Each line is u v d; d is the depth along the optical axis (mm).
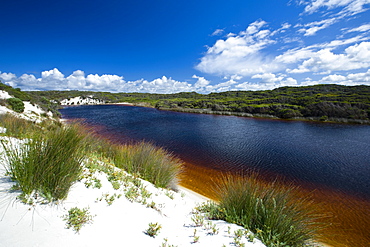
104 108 58719
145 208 2861
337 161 10750
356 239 4477
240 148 13383
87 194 2625
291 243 2605
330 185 7656
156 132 19172
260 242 2418
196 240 2197
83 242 1728
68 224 1903
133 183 3766
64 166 2512
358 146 14320
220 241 2258
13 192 2115
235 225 2848
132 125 23797
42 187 2260
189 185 7031
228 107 44688
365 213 5648
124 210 2566
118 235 1982
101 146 6199
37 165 2354
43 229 1738
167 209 3180
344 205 6109
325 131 20750
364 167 9789
